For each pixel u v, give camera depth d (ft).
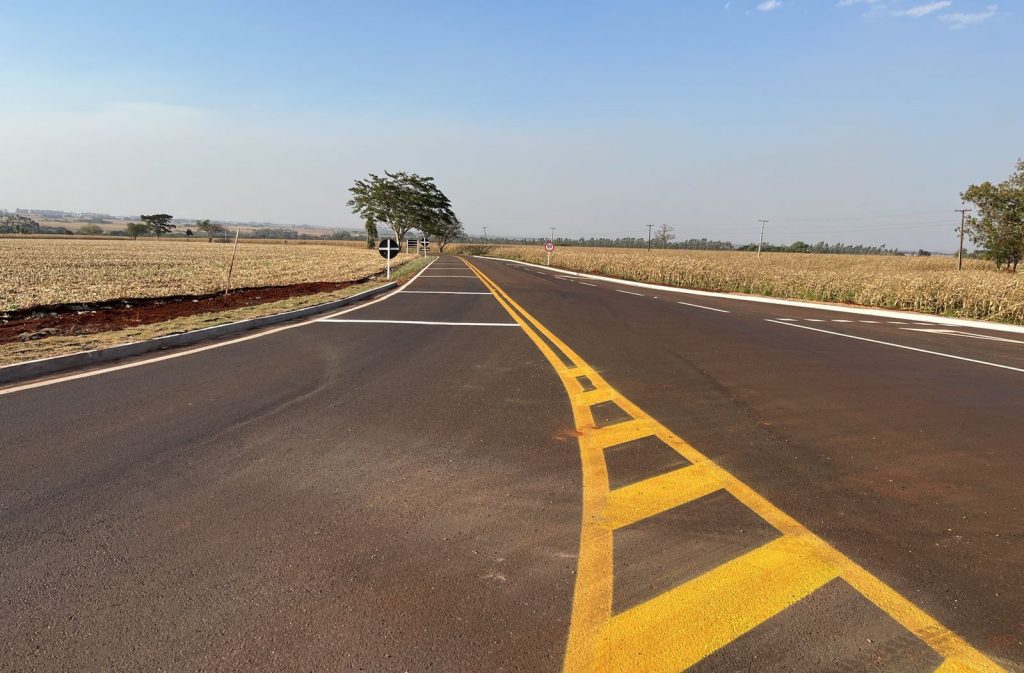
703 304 64.23
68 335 29.04
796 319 50.39
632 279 122.21
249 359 25.18
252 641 7.23
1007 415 18.81
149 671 6.72
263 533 9.98
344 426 16.10
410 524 10.39
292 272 95.91
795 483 12.55
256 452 13.92
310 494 11.60
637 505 11.28
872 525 10.60
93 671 6.70
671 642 7.25
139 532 9.95
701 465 13.55
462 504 11.24
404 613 7.82
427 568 8.94
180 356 25.50
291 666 6.80
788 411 18.69
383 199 270.87
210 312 40.22
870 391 21.89
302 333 32.94
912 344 36.24
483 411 17.92
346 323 37.76
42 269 87.66
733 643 7.25
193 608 7.88
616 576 8.76
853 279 82.79
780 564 9.14
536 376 23.20
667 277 111.96
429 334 33.83
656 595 8.27
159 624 7.54
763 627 7.57
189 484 11.98
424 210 276.21
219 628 7.47
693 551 9.53
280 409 17.66
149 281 70.74
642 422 17.02
